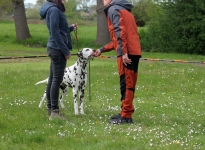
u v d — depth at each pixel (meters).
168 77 15.77
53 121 8.12
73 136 7.12
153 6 33.12
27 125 7.83
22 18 39.03
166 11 31.14
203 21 28.98
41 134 7.12
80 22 44.06
